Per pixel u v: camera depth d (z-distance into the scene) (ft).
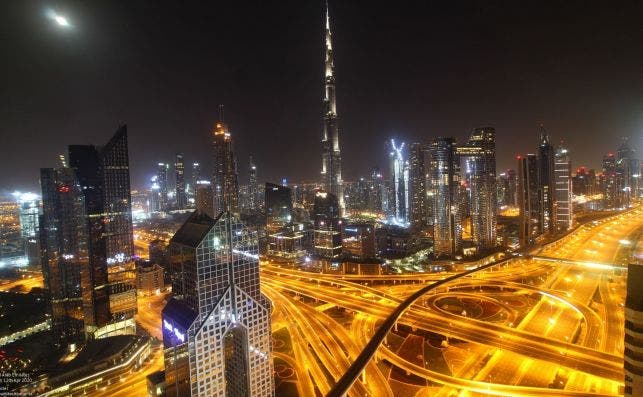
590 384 510.17
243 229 475.72
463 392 506.89
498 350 612.70
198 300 442.91
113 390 555.28
